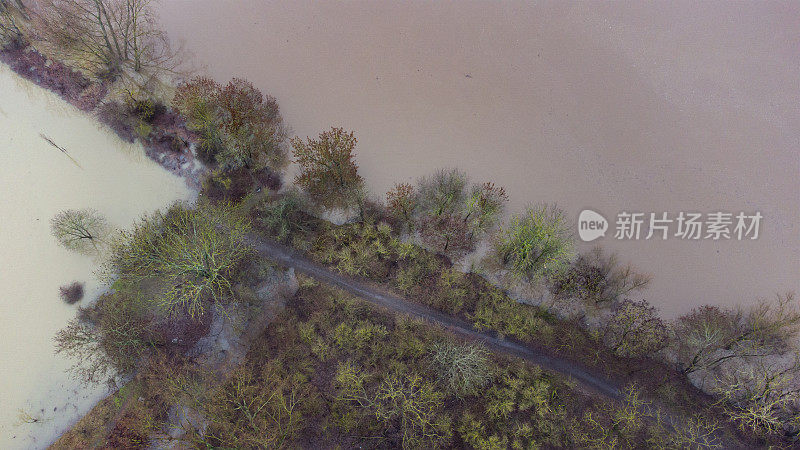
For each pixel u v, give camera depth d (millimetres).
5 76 52438
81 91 52375
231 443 40062
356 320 45250
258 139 49500
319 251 47844
